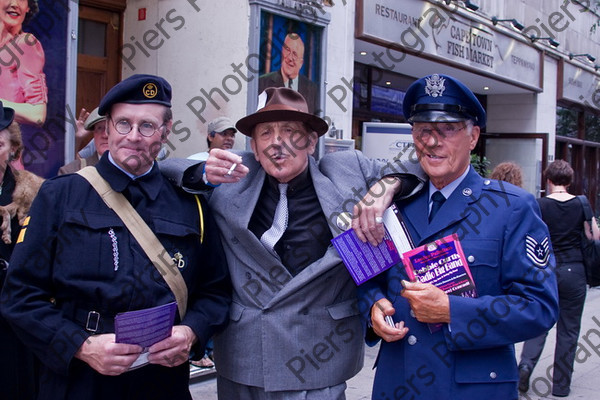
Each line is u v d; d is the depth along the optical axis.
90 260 2.04
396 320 2.21
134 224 2.12
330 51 6.34
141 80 2.12
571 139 14.00
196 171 2.25
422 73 9.49
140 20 5.75
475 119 2.22
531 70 11.10
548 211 4.70
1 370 2.40
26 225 2.08
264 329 2.30
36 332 1.98
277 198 2.40
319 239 2.38
